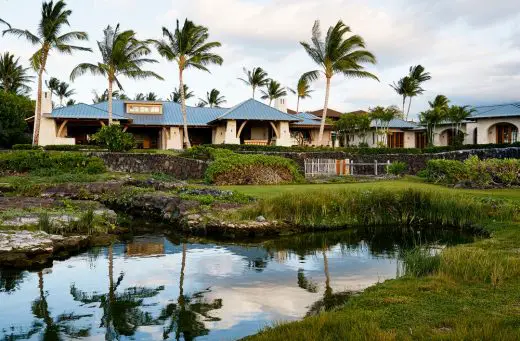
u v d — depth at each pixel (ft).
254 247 43.52
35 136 124.16
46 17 121.39
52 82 271.08
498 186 78.84
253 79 225.97
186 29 128.06
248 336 19.80
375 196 57.21
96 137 114.83
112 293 28.81
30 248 36.94
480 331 16.47
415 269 28.45
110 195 77.05
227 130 137.90
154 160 109.40
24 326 23.44
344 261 37.22
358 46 128.36
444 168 86.43
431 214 55.52
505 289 23.45
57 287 30.17
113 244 44.80
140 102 154.30
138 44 131.75
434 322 18.80
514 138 143.43
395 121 183.21
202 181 95.86
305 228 52.13
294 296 27.61
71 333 22.49
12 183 83.87
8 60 203.92
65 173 97.14
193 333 22.16
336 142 196.54
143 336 21.97
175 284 30.71
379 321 19.34
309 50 131.85
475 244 36.94
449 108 157.38
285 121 142.51
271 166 96.07
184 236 49.42
